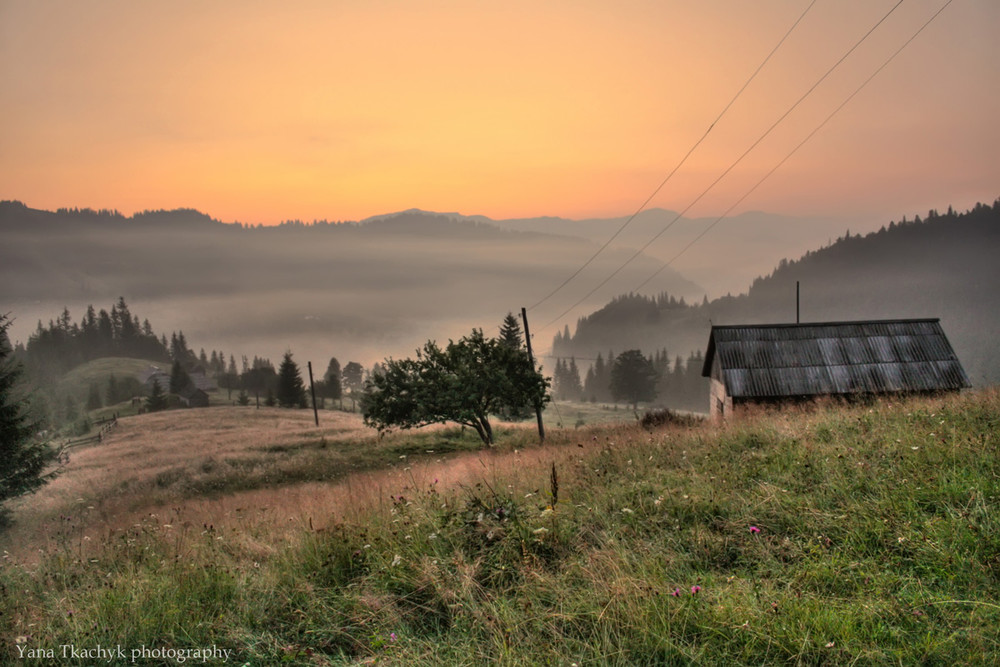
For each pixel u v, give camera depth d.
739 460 8.16
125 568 6.32
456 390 31.78
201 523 11.34
